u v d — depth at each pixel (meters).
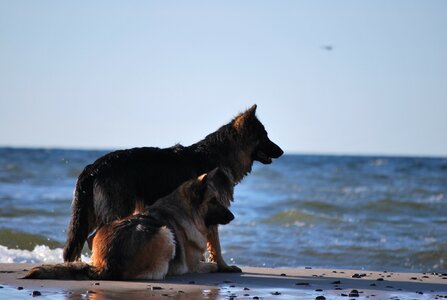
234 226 22.62
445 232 22.06
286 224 23.23
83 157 81.94
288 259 17.22
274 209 28.86
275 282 11.35
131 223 11.05
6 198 30.19
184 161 12.48
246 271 12.88
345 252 18.12
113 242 10.87
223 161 12.83
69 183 41.91
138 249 10.80
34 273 10.70
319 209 29.09
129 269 10.75
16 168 54.44
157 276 10.98
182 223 11.70
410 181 49.75
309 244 19.27
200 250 12.04
